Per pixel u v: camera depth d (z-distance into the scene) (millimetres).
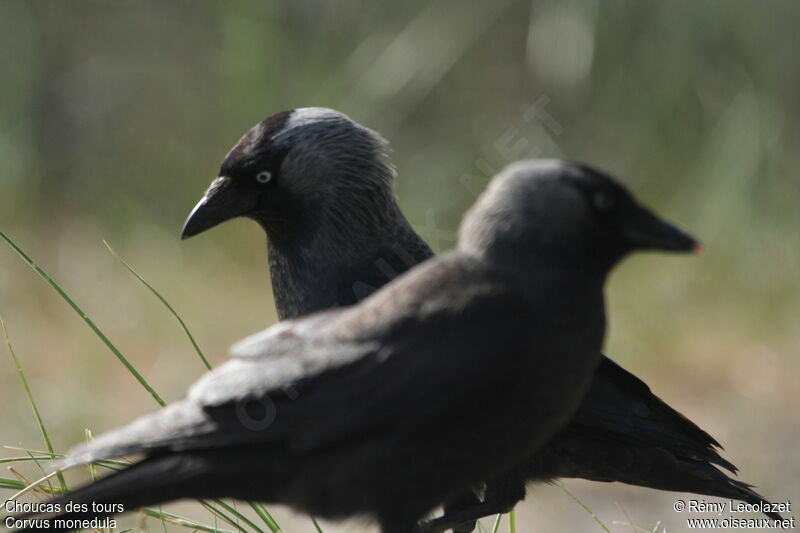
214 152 16016
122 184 16062
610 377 6895
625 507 10984
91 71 16844
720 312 14422
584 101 15914
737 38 15922
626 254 5531
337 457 5504
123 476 5508
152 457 5570
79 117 16609
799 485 11375
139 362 13211
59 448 11656
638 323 14180
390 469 5523
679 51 15898
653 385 13461
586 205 5383
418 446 5477
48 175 16266
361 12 16172
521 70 16359
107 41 17000
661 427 6910
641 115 15867
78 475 10266
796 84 15992
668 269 14781
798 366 13523
